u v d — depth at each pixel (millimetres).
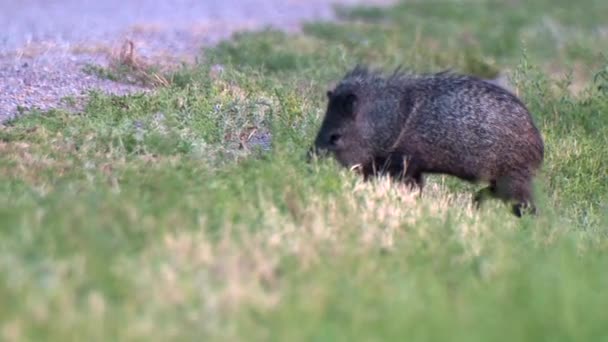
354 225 12914
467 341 9164
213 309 9508
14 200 12438
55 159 15398
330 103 16016
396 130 16031
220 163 15648
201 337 9023
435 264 11766
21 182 13758
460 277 11266
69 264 10156
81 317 9094
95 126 17000
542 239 13953
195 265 10617
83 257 10398
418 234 12930
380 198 14422
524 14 44844
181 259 10680
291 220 12914
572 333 9523
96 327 8930
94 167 14922
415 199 15023
